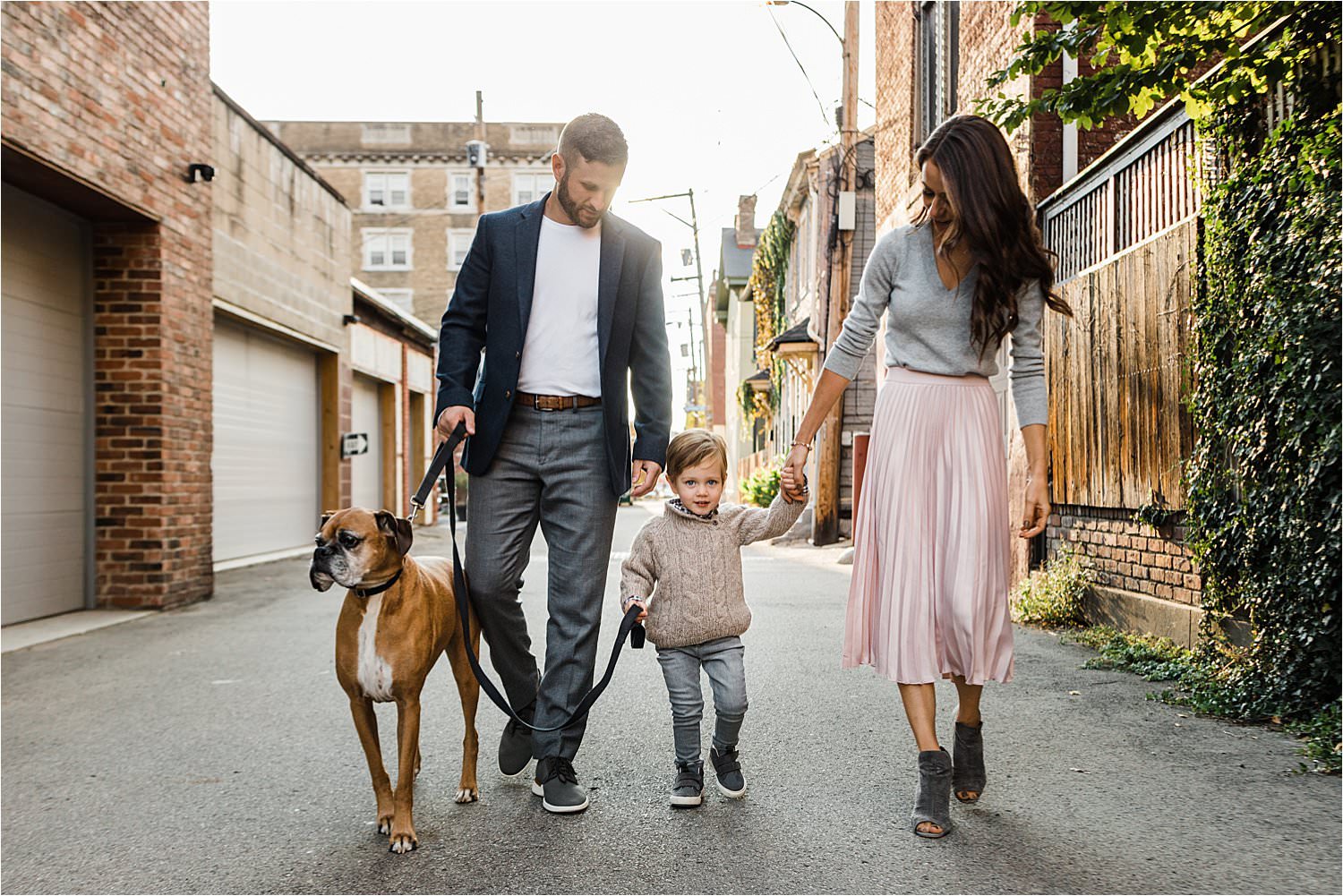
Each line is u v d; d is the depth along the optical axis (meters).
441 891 2.58
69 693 4.99
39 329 7.23
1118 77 4.77
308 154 44.75
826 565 11.76
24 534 7.09
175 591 8.02
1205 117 5.00
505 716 4.43
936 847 2.81
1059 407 7.20
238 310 10.85
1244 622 4.80
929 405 3.04
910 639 2.95
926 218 3.08
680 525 3.30
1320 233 4.19
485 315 3.35
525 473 3.27
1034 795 3.25
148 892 2.59
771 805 3.20
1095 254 6.79
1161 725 4.11
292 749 3.94
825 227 14.48
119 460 7.82
